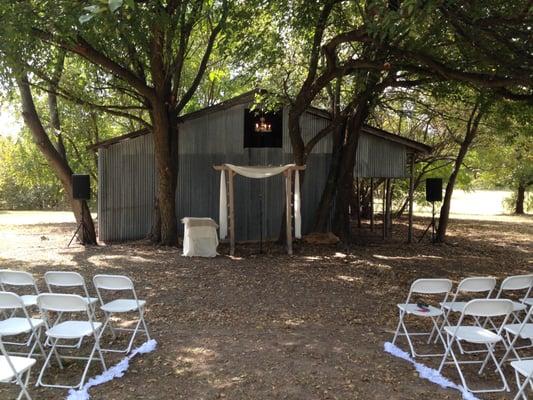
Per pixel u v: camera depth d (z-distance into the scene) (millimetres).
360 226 20750
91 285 8383
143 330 5895
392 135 15180
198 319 6426
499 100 12375
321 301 7473
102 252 12086
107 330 5895
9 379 3650
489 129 18641
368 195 24125
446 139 19312
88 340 5500
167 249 12562
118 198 14336
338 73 10945
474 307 4461
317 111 14977
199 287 8305
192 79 19438
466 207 37562
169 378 4453
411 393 4172
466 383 4414
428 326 6230
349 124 14031
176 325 6148
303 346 5348
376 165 15391
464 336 4473
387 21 5938
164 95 12391
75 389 4188
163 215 13227
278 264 10664
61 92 12883
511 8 7957
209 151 14602
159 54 11062
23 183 26312
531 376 3689
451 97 13891
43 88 12258
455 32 8977
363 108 13703
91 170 20797
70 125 19219
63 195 32531
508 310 4535
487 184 29562
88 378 4441
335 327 6129
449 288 5293
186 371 4613
